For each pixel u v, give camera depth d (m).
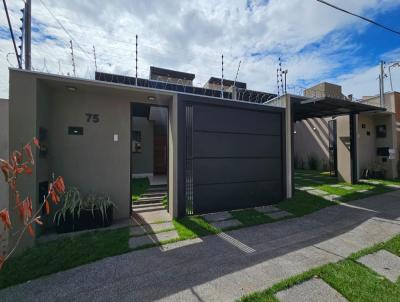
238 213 6.14
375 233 4.55
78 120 5.39
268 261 3.42
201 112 6.19
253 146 6.96
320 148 16.20
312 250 3.80
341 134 10.98
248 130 6.90
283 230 4.82
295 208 6.48
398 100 12.78
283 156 7.47
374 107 8.51
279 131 7.50
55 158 5.14
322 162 15.87
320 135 16.17
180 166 5.79
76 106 5.38
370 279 2.87
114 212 5.70
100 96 5.63
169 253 3.75
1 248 3.73
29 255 3.61
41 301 2.58
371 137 12.27
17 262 3.39
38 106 4.45
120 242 4.12
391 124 11.77
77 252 3.70
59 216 4.66
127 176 5.87
